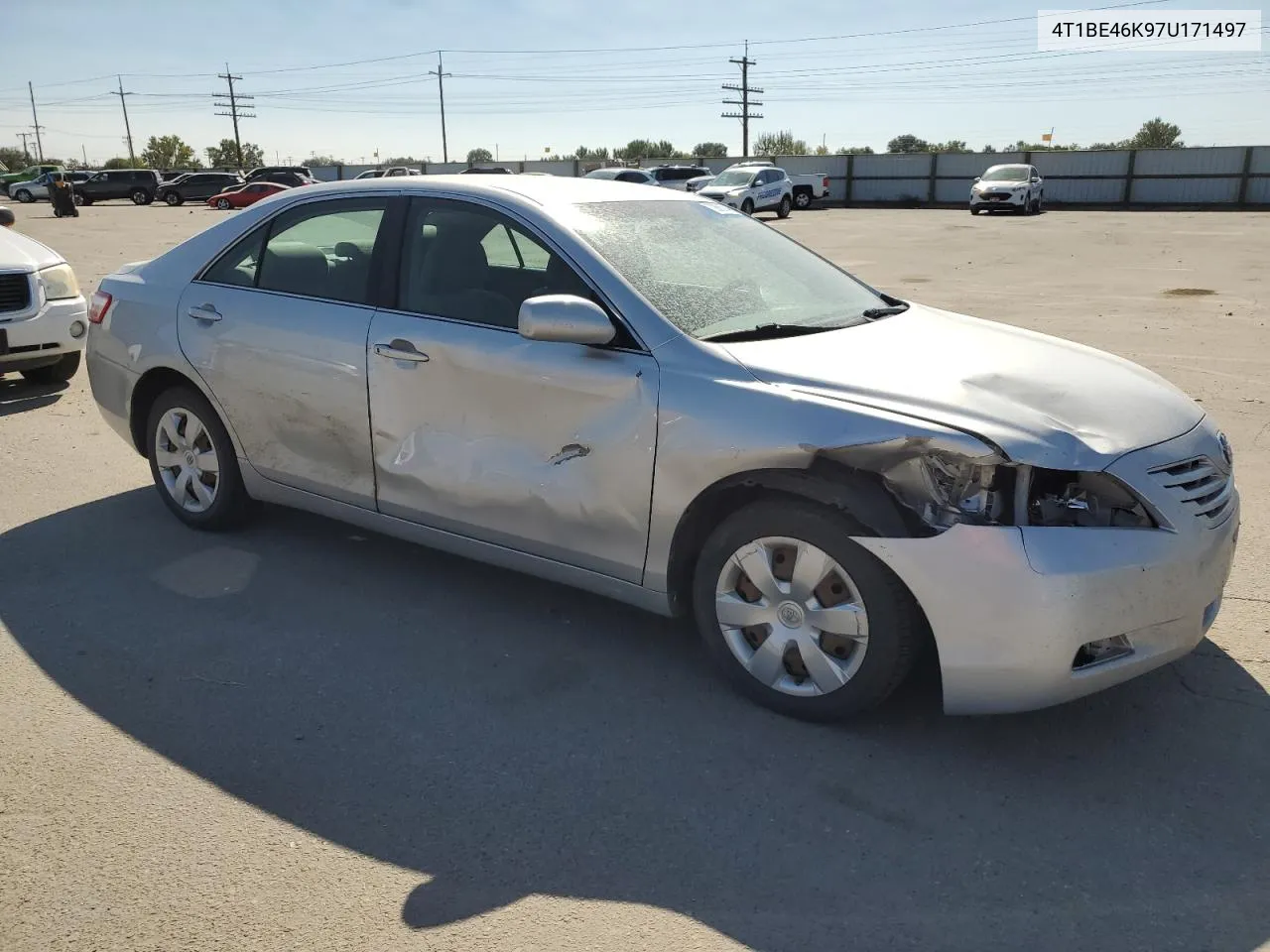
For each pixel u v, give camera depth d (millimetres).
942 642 2826
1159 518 2826
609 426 3275
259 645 3697
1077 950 2262
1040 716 3227
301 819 2717
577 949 2262
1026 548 2719
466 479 3623
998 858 2570
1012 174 36719
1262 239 22625
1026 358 3420
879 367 3152
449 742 3088
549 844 2625
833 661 3057
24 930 2305
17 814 2719
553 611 3994
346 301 3998
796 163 51406
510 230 3652
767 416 2988
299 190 4348
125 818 2711
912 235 25953
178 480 4781
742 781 2887
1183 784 2875
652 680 3463
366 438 3910
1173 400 3295
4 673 3477
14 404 7266
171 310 4527
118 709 3262
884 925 2338
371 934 2305
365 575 4316
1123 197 44094
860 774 2918
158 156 113500
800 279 3998
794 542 3027
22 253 7352
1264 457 5797
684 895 2438
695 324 3352
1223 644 3674
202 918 2350
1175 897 2426
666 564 3275
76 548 4574
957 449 2746
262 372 4176
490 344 3529
